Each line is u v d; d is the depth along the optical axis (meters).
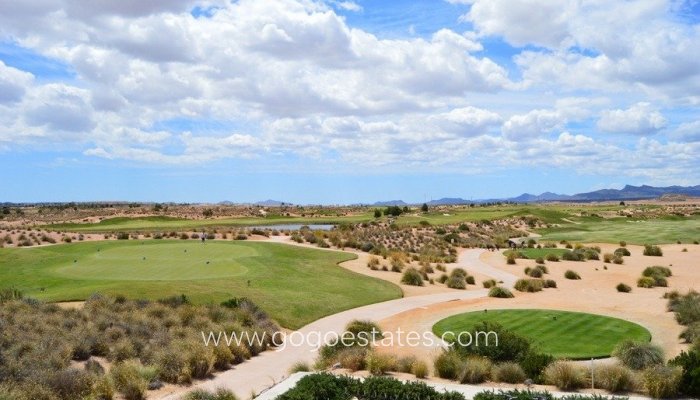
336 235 69.50
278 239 67.38
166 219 109.50
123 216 112.75
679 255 60.19
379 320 30.34
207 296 31.33
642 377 17.34
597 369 18.45
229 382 19.61
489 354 20.28
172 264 42.41
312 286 38.09
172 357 20.00
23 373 17.19
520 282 41.84
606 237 78.00
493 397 15.74
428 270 49.50
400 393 16.28
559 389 17.67
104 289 31.58
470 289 42.22
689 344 24.38
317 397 16.58
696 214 134.88
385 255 56.94
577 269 52.03
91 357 20.53
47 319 23.84
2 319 22.91
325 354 22.59
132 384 17.64
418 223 96.50
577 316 30.66
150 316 25.95
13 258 46.25
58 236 69.06
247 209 158.62
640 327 27.91
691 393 16.38
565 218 115.69
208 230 74.81
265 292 34.28
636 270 50.69
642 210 159.50
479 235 86.75
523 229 97.25
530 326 28.23
